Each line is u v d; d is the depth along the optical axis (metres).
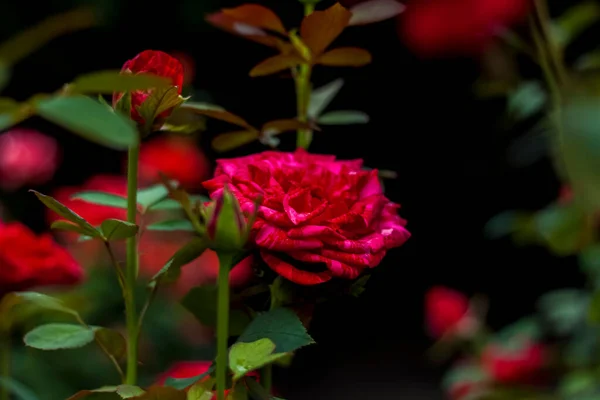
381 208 0.74
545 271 2.94
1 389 0.83
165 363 1.67
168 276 0.74
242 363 0.69
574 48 1.85
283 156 0.76
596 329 1.34
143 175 1.63
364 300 0.76
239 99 2.55
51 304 0.75
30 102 0.63
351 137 2.86
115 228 0.72
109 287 1.53
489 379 1.37
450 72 2.64
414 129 2.88
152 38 2.48
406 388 2.76
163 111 0.71
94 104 0.62
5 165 1.83
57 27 0.64
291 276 0.70
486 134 2.85
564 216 1.16
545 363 1.35
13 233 0.88
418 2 1.18
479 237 3.04
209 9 2.38
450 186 3.00
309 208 0.71
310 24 0.75
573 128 0.60
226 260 0.69
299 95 0.81
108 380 1.47
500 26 1.10
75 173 2.46
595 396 1.24
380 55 2.54
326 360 3.00
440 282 3.14
